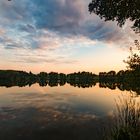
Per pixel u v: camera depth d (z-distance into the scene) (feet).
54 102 108.88
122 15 29.58
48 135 51.08
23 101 110.83
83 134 51.08
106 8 29.96
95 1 30.86
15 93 158.92
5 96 135.54
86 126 58.44
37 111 81.35
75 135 50.57
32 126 58.59
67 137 49.16
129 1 28.07
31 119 67.00
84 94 158.10
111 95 146.61
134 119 23.65
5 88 214.28
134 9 28.32
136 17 29.63
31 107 90.68
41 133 52.42
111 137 23.79
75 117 70.79
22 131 53.83
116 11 29.68
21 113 76.64
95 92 176.45
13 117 69.67
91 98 130.11
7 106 92.58
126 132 22.82
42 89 212.43
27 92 170.19
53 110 84.43
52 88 233.76
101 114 74.74
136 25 30.83
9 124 60.34
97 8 30.94
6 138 48.29
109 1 29.22
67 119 67.77
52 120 66.28
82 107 92.43
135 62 29.14
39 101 112.06
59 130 55.01
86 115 74.02
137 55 29.22
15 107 90.02
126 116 24.03
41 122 63.31
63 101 113.70
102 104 101.40
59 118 69.26
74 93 167.12
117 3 28.89
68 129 55.72
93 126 57.88
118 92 168.76
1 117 69.41
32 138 48.44
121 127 23.77
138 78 28.50
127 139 22.45
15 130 54.65
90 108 89.45
